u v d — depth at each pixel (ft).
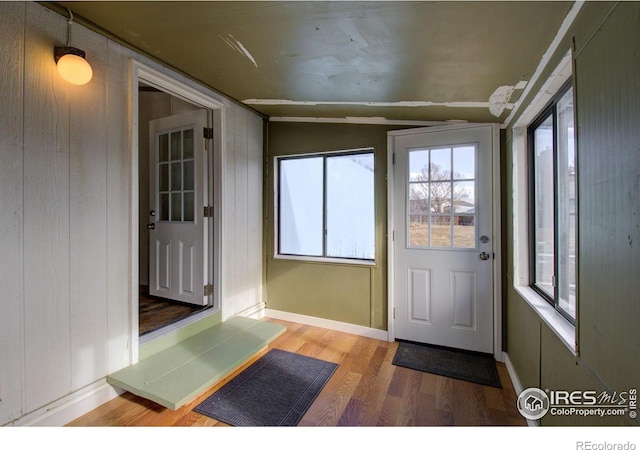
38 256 5.12
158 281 10.30
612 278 2.97
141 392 5.76
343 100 8.04
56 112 5.34
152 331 7.53
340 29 4.77
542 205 6.37
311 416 5.79
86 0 4.87
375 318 9.63
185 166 9.76
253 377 7.15
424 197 9.04
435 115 8.23
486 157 8.33
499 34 4.30
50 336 5.27
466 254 8.55
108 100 6.12
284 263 11.00
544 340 5.05
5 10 4.73
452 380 7.11
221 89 8.37
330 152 10.35
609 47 2.98
